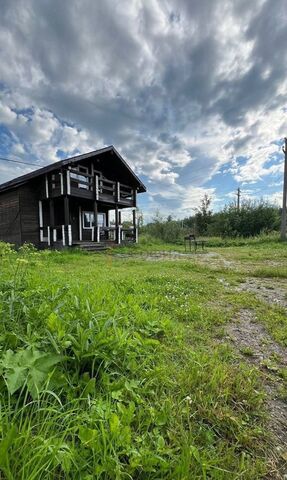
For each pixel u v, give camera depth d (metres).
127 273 4.56
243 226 19.66
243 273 5.06
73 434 0.87
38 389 0.98
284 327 2.23
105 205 13.38
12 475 0.70
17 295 1.81
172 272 4.95
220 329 2.17
